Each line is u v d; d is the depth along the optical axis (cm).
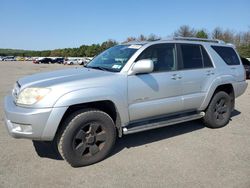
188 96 489
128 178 348
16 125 361
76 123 367
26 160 399
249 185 331
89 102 381
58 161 398
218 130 550
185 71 484
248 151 437
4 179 343
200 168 375
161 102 449
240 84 592
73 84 365
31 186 327
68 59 5934
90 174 359
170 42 480
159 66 453
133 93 415
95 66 469
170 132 533
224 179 345
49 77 397
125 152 432
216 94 546
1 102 840
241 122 613
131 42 498
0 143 465
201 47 528
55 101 349
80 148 376
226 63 567
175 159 405
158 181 340
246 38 5116
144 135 514
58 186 328
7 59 9144
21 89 371
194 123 597
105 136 396
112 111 419
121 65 421
